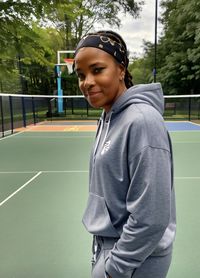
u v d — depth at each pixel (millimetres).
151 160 1070
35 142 11055
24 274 2641
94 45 1220
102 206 1259
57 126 17297
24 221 3775
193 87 27719
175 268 2691
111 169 1186
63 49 31062
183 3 26250
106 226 1239
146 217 1064
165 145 1108
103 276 1242
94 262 1351
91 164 1405
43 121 20531
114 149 1175
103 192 1238
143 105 1170
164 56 31312
